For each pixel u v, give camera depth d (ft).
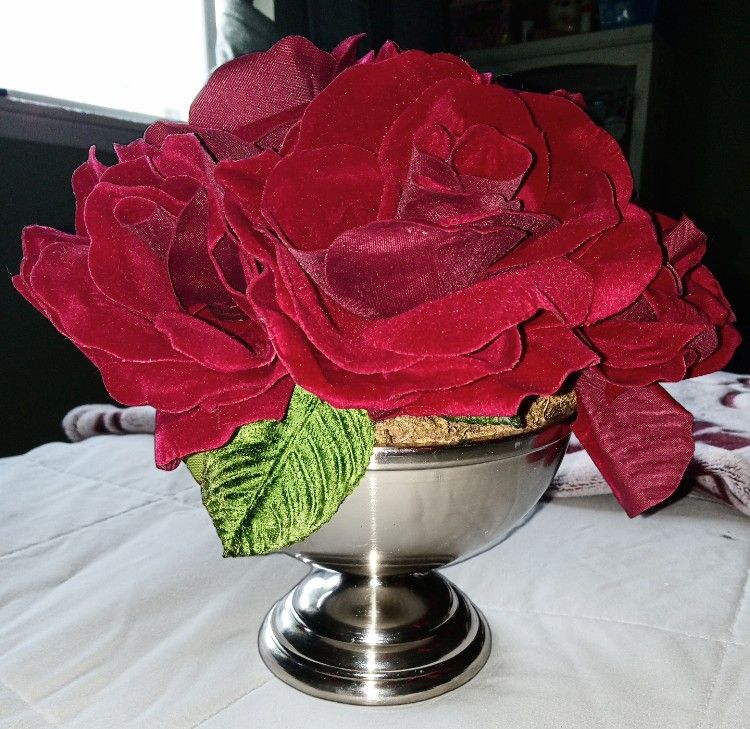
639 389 1.12
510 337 0.78
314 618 1.15
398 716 1.00
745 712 1.01
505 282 0.74
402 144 0.81
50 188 3.82
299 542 0.98
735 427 1.93
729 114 7.37
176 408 0.80
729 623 1.24
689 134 7.57
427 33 6.91
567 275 0.78
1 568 1.41
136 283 0.87
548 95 0.96
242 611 1.29
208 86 0.98
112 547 1.53
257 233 0.78
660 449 1.13
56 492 1.79
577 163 0.94
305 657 1.10
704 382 2.45
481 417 0.85
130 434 2.27
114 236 0.86
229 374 0.81
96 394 4.25
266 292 0.77
